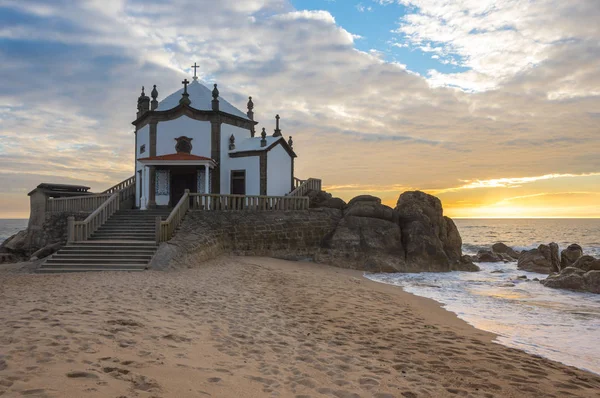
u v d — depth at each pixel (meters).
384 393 6.29
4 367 5.55
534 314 14.28
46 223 32.44
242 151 34.31
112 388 5.17
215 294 13.56
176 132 34.38
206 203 26.52
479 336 10.86
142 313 9.68
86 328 7.84
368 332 10.26
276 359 7.56
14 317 8.48
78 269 19.12
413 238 28.86
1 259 32.84
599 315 14.16
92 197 32.66
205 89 38.62
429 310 14.37
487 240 82.12
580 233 102.12
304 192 35.00
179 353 7.09
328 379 6.75
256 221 27.36
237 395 5.60
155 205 32.28
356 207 30.27
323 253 28.17
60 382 5.17
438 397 6.37
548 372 8.03
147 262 19.77
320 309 12.67
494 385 7.07
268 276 18.91
